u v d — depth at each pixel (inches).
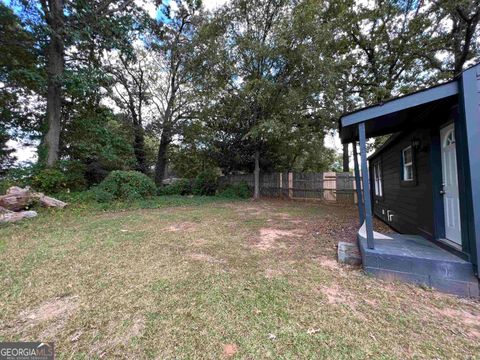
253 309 78.7
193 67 454.9
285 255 131.4
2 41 281.1
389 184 222.5
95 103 373.7
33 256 124.8
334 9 362.9
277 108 378.6
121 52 341.4
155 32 407.8
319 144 490.3
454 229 112.4
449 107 110.6
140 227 193.8
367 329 69.2
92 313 75.5
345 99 401.4
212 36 391.9
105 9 316.5
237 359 57.9
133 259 122.3
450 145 117.0
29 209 244.7
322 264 118.8
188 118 506.9
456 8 284.2
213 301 83.2
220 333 67.0
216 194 480.1
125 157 422.6
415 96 107.3
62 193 300.0
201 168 565.6
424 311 79.0
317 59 320.8
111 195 313.3
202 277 102.2
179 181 503.5
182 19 449.4
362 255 114.6
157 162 545.6
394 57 375.6
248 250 139.6
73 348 61.0
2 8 258.4
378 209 277.6
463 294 90.2
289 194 459.5
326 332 67.7
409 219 165.8
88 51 330.3
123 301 82.7
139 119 516.4
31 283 95.3
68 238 158.1
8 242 148.4
